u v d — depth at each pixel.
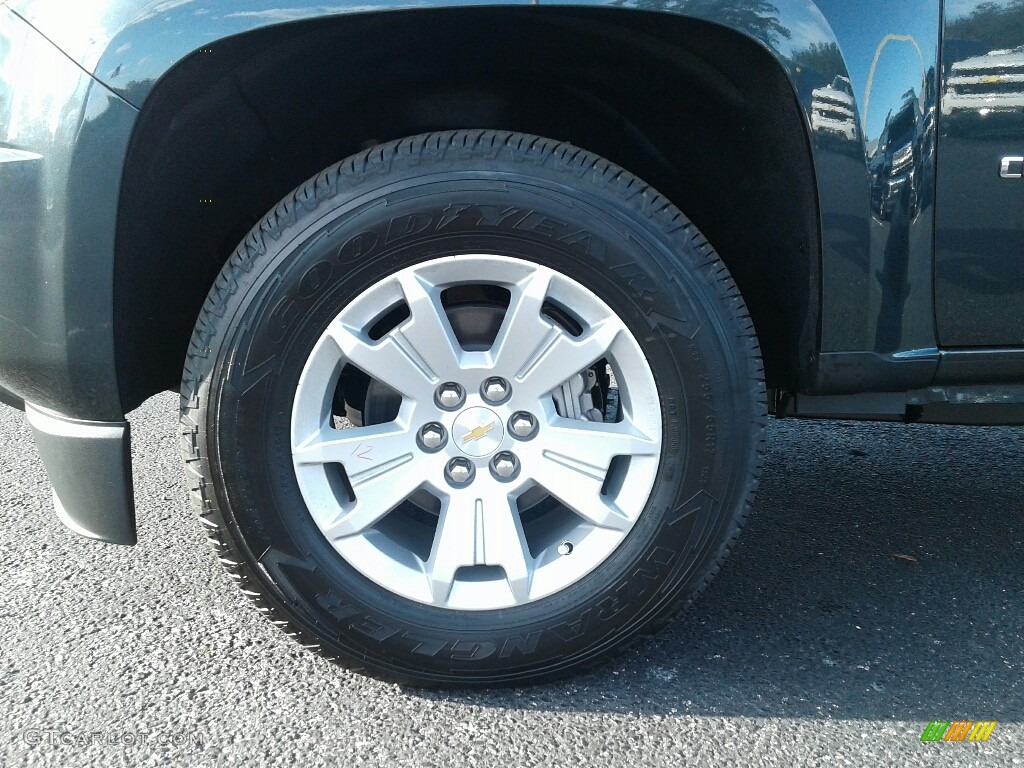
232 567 1.73
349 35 1.60
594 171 1.67
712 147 1.86
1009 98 1.65
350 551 1.74
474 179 1.63
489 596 1.77
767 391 2.07
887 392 1.83
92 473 1.71
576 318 1.72
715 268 1.71
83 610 2.15
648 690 1.83
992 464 3.26
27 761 1.61
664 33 1.61
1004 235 1.71
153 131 1.58
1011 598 2.23
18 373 1.69
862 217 1.68
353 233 1.62
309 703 1.79
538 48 1.69
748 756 1.63
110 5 1.53
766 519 2.74
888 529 2.67
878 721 1.74
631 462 1.75
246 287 1.63
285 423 1.69
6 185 1.57
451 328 1.74
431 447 1.74
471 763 1.61
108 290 1.60
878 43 1.62
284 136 1.85
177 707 1.77
